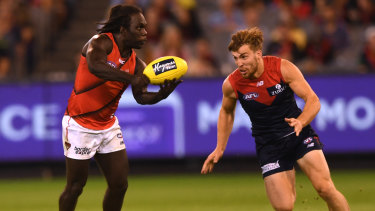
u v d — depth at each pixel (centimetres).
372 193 3166
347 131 4016
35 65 4797
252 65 1825
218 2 5281
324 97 4006
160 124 4016
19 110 3972
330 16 4872
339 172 4022
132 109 3988
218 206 2855
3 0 4844
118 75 1723
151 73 1797
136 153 4016
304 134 1894
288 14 4838
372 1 5159
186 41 4891
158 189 3475
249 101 1906
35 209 2883
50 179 4003
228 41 5109
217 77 4012
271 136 1909
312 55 4722
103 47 1781
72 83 3975
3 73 4688
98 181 3859
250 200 3011
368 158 4066
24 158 3994
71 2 5344
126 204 2961
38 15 4941
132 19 1809
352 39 5028
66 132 1900
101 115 1889
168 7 4925
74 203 1939
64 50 5103
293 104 1923
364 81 4003
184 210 2762
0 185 3791
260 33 1831
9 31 4731
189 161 4066
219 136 1964
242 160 4078
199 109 4019
